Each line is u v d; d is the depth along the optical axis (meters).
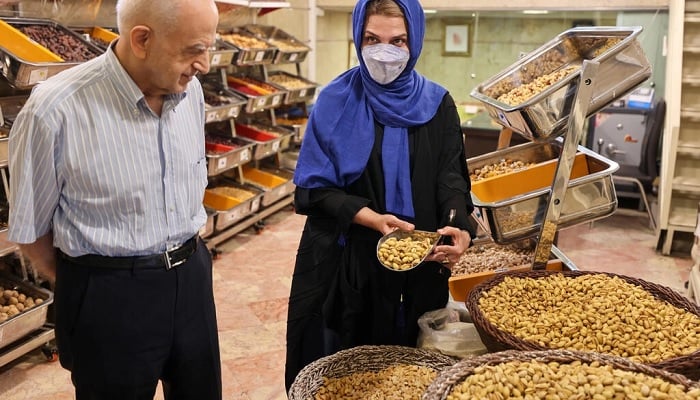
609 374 1.44
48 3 3.71
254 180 5.33
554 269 2.58
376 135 1.94
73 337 1.72
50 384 2.86
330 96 1.97
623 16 5.44
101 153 1.59
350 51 7.15
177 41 1.52
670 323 1.81
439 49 6.28
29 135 1.53
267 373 3.00
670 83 4.62
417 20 1.84
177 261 1.77
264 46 5.19
